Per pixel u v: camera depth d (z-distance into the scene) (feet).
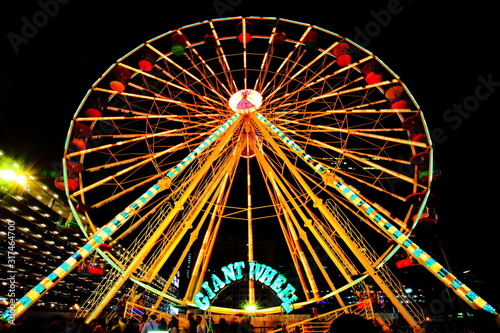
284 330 55.47
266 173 95.96
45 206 176.96
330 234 84.79
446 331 65.72
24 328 24.93
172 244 73.87
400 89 76.13
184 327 58.29
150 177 75.05
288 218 97.96
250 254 95.71
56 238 205.05
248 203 105.19
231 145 92.84
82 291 255.70
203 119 90.12
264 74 88.58
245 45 89.25
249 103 85.97
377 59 77.51
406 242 61.41
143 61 76.95
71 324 39.37
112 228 56.80
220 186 94.17
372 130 79.97
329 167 79.05
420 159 70.59
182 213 78.28
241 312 54.90
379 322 68.59
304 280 89.45
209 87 88.43
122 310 69.97
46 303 210.79
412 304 74.33
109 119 73.56
